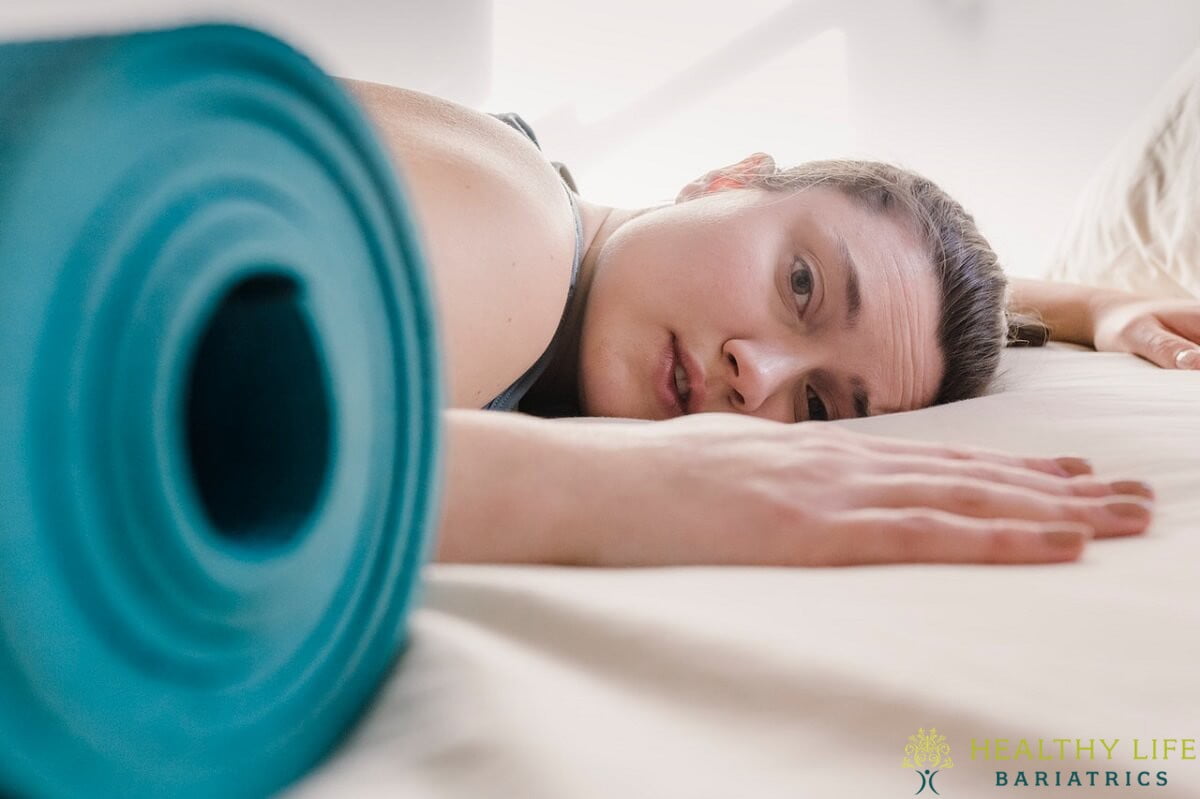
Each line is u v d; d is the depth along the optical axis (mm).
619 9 2295
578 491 422
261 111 225
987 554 438
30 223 169
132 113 190
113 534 189
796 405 863
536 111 2320
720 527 426
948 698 256
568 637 302
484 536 406
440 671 283
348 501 255
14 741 171
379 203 266
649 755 241
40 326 173
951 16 2268
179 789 209
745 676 271
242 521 238
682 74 2338
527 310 650
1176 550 467
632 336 852
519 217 633
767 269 861
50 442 176
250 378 247
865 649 291
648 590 350
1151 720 258
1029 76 2242
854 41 2320
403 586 290
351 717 272
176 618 203
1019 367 1114
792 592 360
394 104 659
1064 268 1753
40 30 209
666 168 2379
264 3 1387
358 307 260
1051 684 276
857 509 453
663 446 462
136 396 191
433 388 293
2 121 172
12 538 168
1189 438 684
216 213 211
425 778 238
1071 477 553
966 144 2312
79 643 183
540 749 238
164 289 196
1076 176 2234
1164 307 1280
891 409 907
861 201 934
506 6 2266
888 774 234
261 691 234
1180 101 1686
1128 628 325
